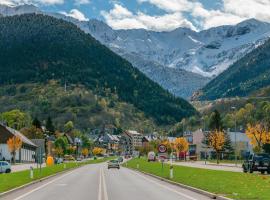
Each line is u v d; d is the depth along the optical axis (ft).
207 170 235.20
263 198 95.45
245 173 204.13
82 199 101.24
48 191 124.06
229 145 557.33
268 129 397.39
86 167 360.07
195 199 101.60
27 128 640.17
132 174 233.76
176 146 587.68
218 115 622.13
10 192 118.01
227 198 96.43
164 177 186.29
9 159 452.76
